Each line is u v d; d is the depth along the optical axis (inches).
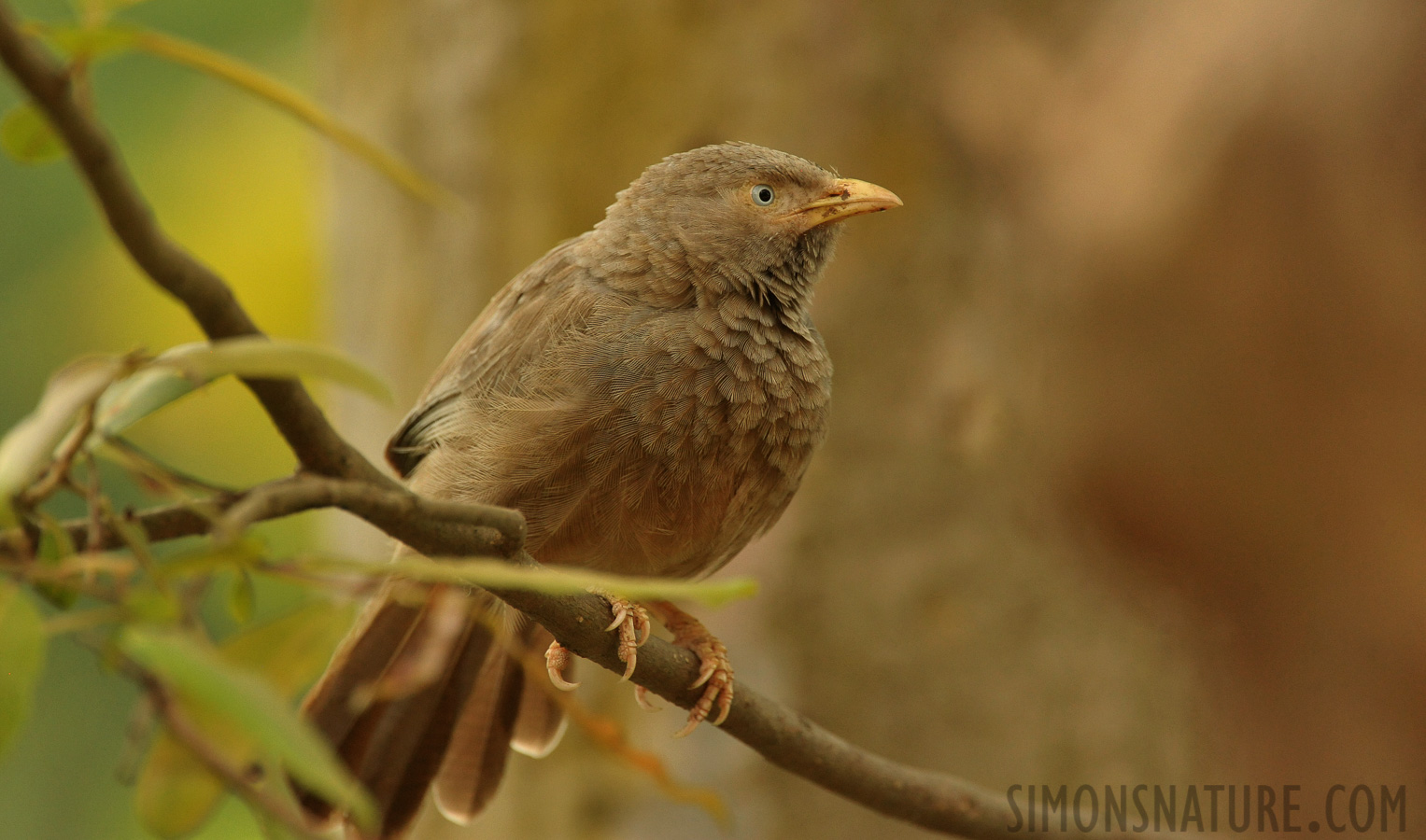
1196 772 472.7
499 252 522.3
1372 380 314.5
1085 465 361.7
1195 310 319.9
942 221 506.9
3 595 152.6
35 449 142.3
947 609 492.1
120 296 650.8
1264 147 304.0
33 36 145.6
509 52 523.2
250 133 665.6
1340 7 298.4
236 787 161.6
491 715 367.6
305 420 188.1
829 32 510.0
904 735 486.9
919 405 504.1
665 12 516.1
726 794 479.2
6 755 152.3
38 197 644.7
